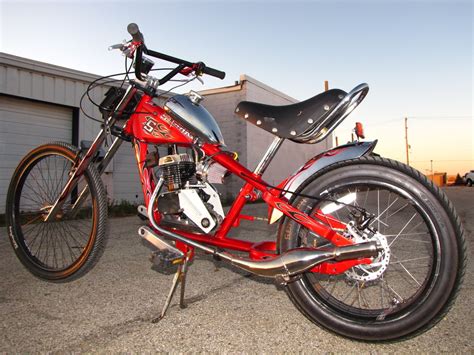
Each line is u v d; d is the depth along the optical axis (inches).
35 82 350.9
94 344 76.9
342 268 79.4
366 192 83.1
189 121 91.1
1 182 337.1
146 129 96.8
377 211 84.3
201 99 96.6
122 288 110.1
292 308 95.0
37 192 124.3
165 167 89.5
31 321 87.7
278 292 106.7
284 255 77.9
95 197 103.1
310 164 82.4
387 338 73.1
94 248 102.2
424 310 70.1
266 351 74.1
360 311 77.1
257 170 87.0
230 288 110.2
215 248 86.6
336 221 81.2
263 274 79.9
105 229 103.4
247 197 88.2
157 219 92.2
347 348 75.0
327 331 81.6
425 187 71.9
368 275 79.8
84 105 385.1
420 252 146.3
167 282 115.6
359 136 83.9
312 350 74.4
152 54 94.9
